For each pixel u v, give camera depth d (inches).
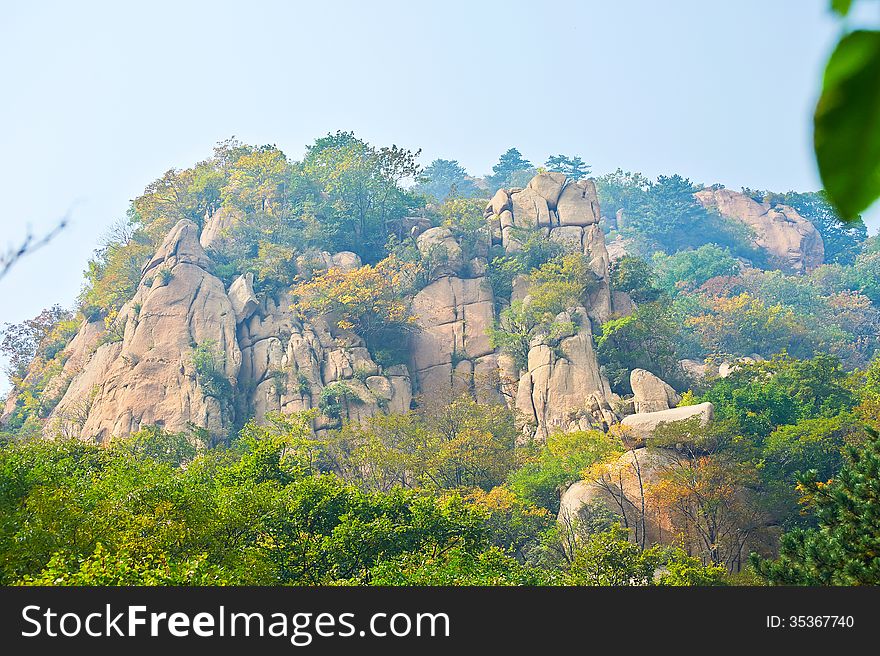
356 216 4426.7
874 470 1147.3
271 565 1348.4
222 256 4185.5
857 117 46.0
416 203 4712.1
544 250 4074.8
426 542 1563.7
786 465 2610.7
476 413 3221.0
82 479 1550.2
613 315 3796.8
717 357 4699.8
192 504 1316.4
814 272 6889.8
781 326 5167.3
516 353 3673.7
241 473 1760.6
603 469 2524.6
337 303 3757.4
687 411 2733.8
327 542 1460.4
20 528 1146.0
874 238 7583.7
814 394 3102.9
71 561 1101.1
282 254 3956.7
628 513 2466.8
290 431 2775.6
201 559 1115.9
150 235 4503.0
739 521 2364.7
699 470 2412.6
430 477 2888.8
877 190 45.9
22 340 4795.8
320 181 4569.4
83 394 3794.3
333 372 3609.7
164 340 3639.3
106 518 1254.3
